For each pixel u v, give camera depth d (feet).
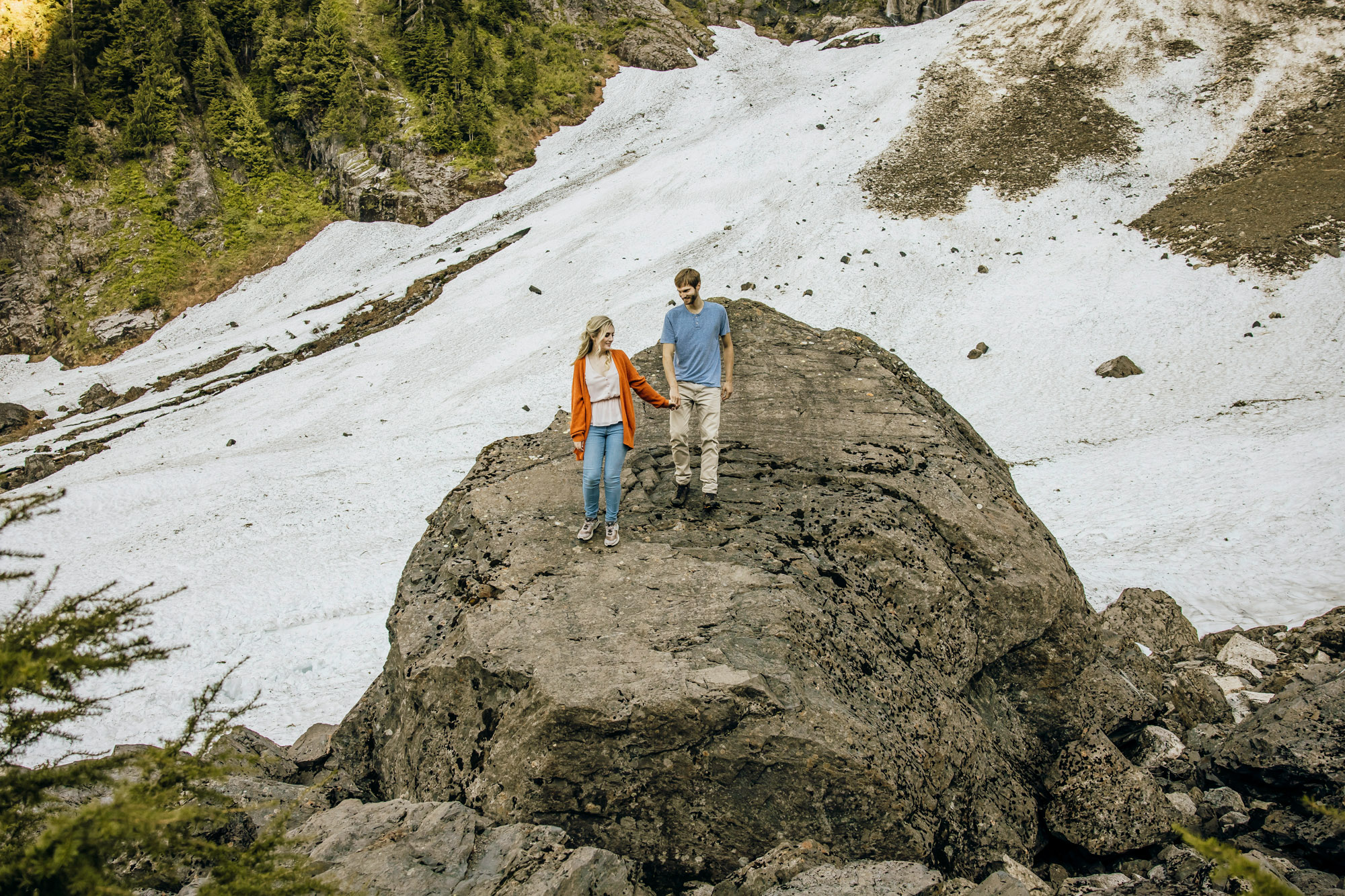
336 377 140.15
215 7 235.40
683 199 191.83
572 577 19.29
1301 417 86.53
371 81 234.79
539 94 260.83
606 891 14.12
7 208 198.90
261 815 18.53
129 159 213.25
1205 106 182.29
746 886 14.43
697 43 305.12
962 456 24.20
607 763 15.69
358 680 51.78
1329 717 17.98
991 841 17.37
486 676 17.13
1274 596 49.24
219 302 202.69
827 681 16.44
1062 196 165.78
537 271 170.50
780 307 143.54
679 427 20.84
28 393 168.86
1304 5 201.26
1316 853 16.34
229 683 52.29
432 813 15.34
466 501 23.31
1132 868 17.84
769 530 20.84
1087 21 221.25
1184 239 142.31
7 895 9.29
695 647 16.58
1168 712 24.82
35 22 214.48
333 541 82.69
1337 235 127.85
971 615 20.33
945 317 136.36
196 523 90.58
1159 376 108.06
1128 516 68.74
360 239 218.59
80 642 10.68
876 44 280.92
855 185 182.70
